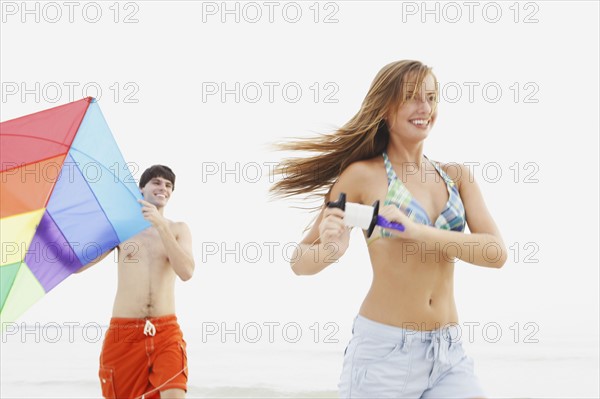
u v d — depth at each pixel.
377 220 2.59
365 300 2.89
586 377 12.87
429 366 2.78
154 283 4.72
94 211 4.48
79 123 4.34
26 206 4.29
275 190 3.29
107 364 4.65
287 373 13.17
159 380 4.55
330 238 2.55
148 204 4.61
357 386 2.82
